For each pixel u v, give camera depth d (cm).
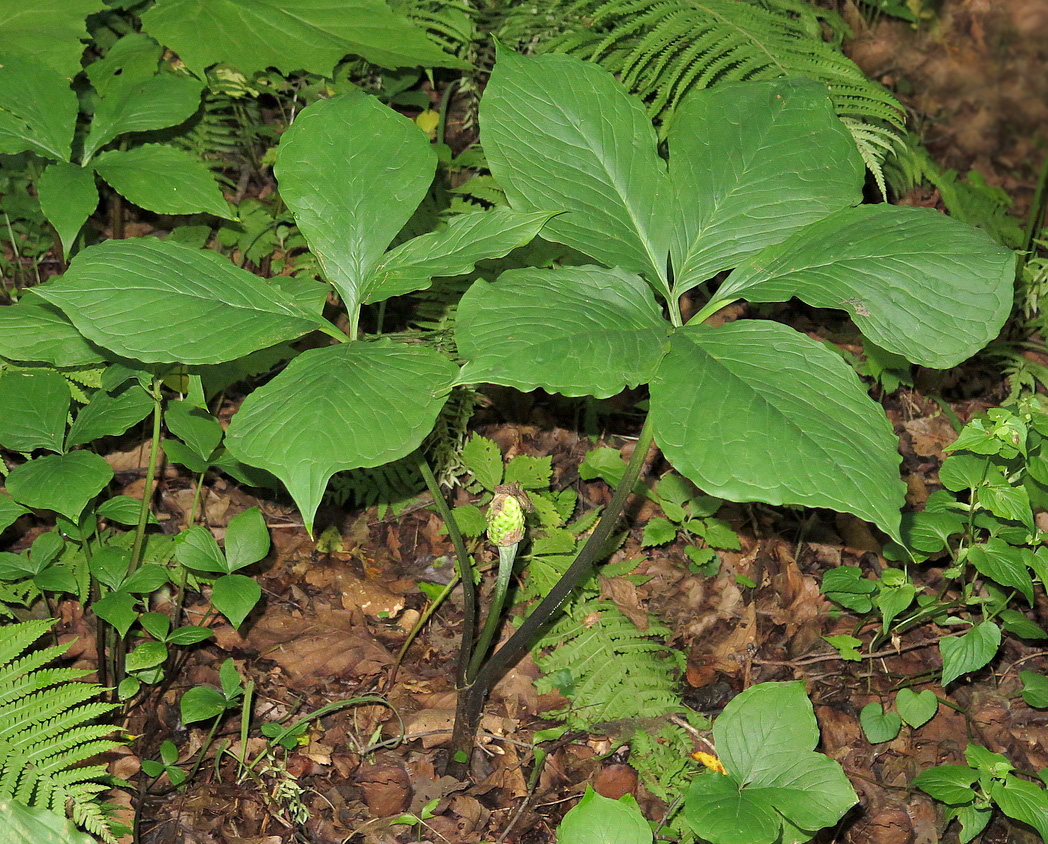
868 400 65
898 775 90
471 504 102
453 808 85
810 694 94
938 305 67
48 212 88
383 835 83
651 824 85
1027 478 97
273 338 68
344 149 72
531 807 85
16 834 70
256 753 86
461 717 84
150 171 92
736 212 74
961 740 92
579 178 73
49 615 91
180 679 90
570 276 69
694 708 93
